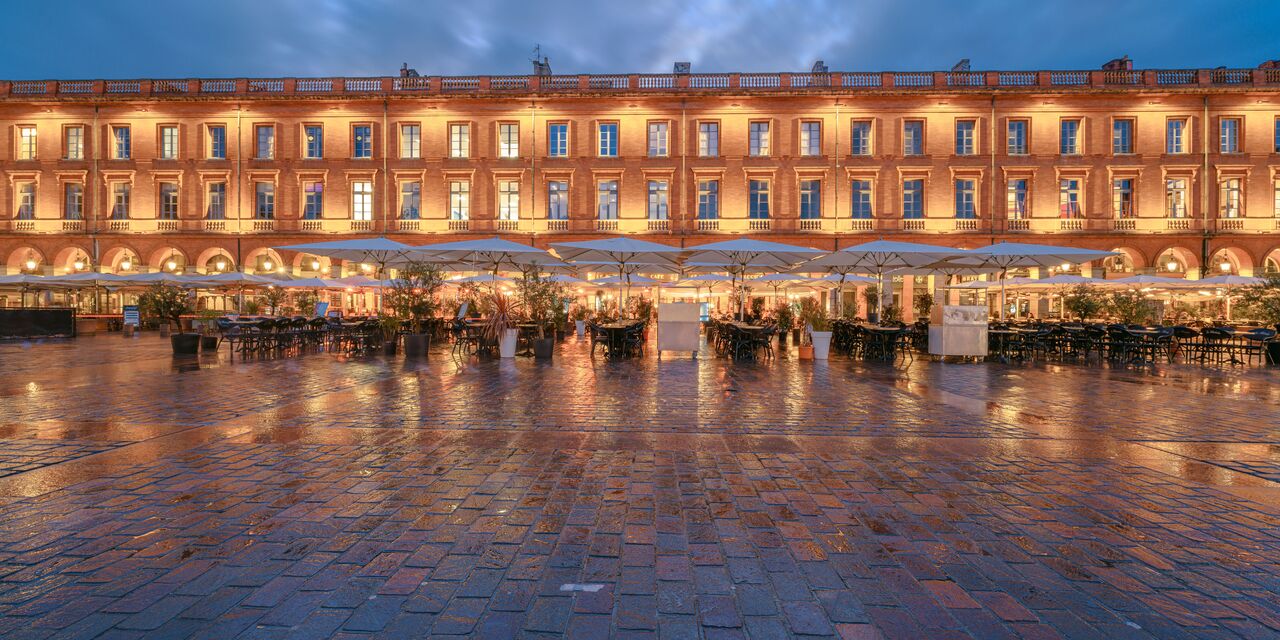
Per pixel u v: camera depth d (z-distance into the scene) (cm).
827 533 349
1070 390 970
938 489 432
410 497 402
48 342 2025
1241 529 361
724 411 742
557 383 1003
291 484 428
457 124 3300
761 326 1580
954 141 3172
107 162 3275
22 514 365
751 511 384
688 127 3259
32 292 3195
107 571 292
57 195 3278
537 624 250
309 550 318
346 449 530
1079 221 3120
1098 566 311
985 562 313
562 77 3316
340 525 353
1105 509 393
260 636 239
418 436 585
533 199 3269
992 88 3114
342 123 3275
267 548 320
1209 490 434
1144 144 3091
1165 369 1352
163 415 689
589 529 351
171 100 3247
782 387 977
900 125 3194
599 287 3105
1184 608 269
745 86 3275
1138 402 843
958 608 267
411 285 1579
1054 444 572
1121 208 3125
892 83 3219
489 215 3272
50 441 553
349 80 3300
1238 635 248
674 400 826
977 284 2431
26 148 3328
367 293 3425
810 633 246
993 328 1689
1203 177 3059
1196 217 3064
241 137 3275
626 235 3247
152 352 1602
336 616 254
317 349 1766
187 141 3272
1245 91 3016
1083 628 252
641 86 3297
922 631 248
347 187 3272
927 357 1630
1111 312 2195
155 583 281
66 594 270
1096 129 3114
